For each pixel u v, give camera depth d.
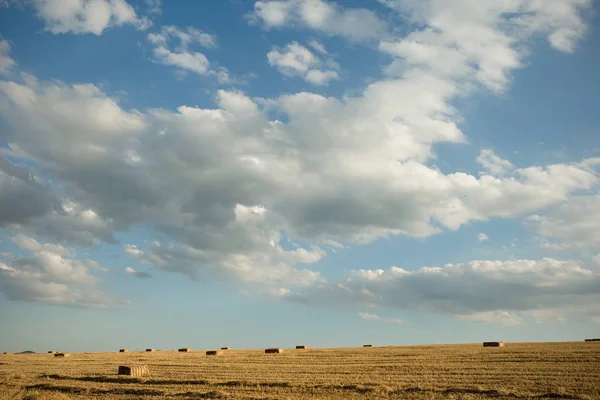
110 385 42.62
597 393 31.84
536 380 37.50
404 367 49.91
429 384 37.19
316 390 36.53
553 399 31.08
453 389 34.78
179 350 108.50
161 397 35.72
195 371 51.44
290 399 32.41
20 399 36.03
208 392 36.31
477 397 32.03
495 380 38.25
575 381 36.38
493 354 60.56
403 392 34.72
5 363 70.06
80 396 37.34
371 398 32.56
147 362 66.12
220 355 80.38
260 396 34.06
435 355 63.25
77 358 79.25
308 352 82.12
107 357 80.56
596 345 69.81
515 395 32.31
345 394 34.53
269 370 50.91
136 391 38.56
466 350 70.19
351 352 76.94
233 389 38.12
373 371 47.34
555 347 68.19
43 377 49.16
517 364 48.41
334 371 48.34
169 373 50.00
